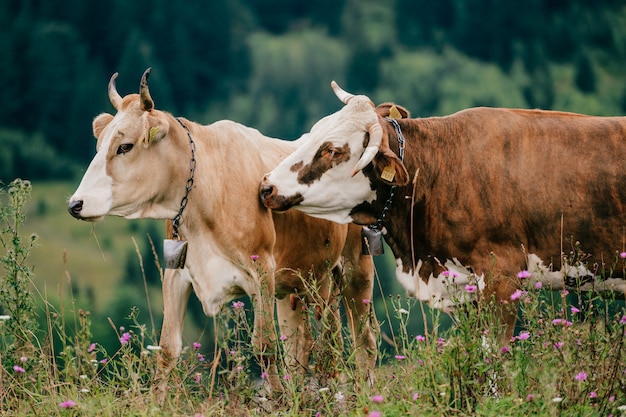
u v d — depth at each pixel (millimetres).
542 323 10234
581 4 143250
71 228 87625
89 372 10789
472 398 9844
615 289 11820
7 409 10625
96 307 60125
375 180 12188
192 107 123938
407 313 10875
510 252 11820
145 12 129500
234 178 12266
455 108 115062
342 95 12609
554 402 9273
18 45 116875
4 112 114312
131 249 80250
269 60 130250
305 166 12117
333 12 154375
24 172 108562
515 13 137000
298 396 10383
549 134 11906
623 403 9758
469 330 10039
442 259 12125
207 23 130625
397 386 10469
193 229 12008
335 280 14570
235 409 10344
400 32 138125
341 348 11203
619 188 11602
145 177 11531
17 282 11516
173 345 12070
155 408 9945
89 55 125312
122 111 11508
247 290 12375
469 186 11930
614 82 127312
